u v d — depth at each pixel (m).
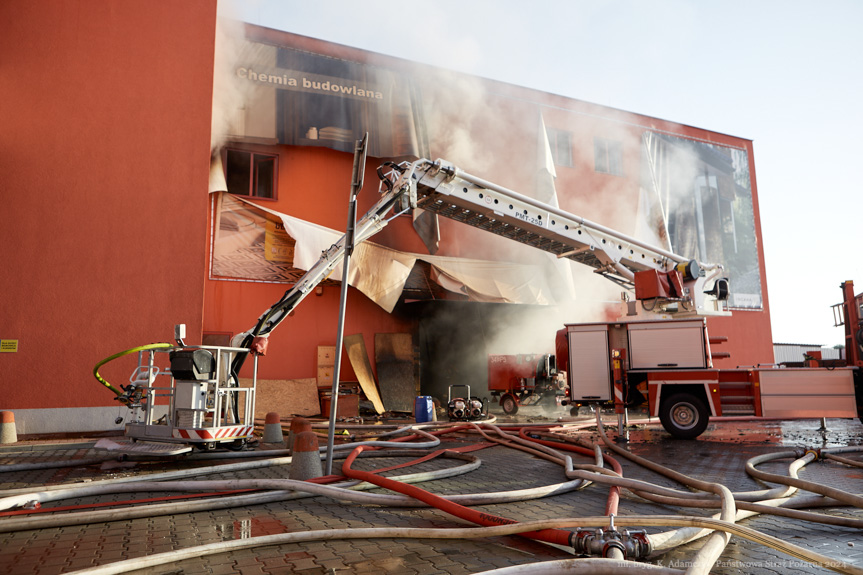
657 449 9.08
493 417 15.45
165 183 12.17
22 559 3.37
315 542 3.70
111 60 12.10
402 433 10.37
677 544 3.35
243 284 15.93
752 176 25.50
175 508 4.40
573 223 12.45
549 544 3.65
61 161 11.44
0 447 8.67
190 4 12.98
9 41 11.37
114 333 11.37
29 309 10.86
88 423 10.95
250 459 7.75
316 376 16.41
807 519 3.80
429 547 3.59
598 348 11.05
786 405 10.53
